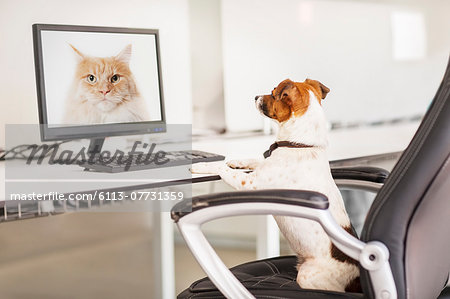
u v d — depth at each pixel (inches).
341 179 69.4
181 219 49.8
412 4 161.3
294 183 61.7
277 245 106.7
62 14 93.9
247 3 122.5
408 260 45.9
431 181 44.9
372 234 46.4
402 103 160.7
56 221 98.7
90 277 101.4
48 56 72.5
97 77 76.3
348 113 146.7
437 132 44.9
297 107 63.1
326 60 139.7
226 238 141.6
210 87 117.0
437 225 47.7
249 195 48.0
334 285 57.4
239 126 121.9
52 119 72.6
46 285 98.5
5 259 95.3
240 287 49.8
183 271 119.0
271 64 127.6
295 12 131.6
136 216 100.7
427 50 166.2
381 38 153.7
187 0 108.3
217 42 117.8
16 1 89.1
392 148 97.3
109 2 98.9
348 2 143.9
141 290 99.6
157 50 82.5
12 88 89.3
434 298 52.7
